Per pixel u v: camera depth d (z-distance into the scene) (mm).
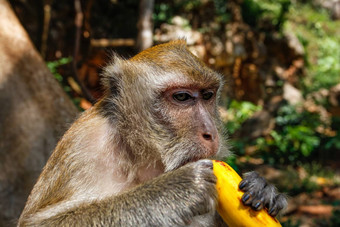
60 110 875
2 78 849
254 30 2791
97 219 418
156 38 2432
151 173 499
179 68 482
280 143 2127
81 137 496
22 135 822
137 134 490
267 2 2947
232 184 396
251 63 2705
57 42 2146
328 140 2279
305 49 3299
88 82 2133
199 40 2484
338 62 3383
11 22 919
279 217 453
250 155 2131
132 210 417
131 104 494
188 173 422
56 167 497
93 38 2330
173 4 2557
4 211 774
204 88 482
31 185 801
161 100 483
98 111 519
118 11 2457
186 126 475
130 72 504
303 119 2391
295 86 2924
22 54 890
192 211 409
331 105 2812
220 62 2531
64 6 2193
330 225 1302
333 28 3814
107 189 488
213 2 2627
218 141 478
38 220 453
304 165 2084
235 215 390
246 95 2691
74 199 472
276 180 1801
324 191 1688
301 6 3918
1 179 785
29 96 857
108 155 494
